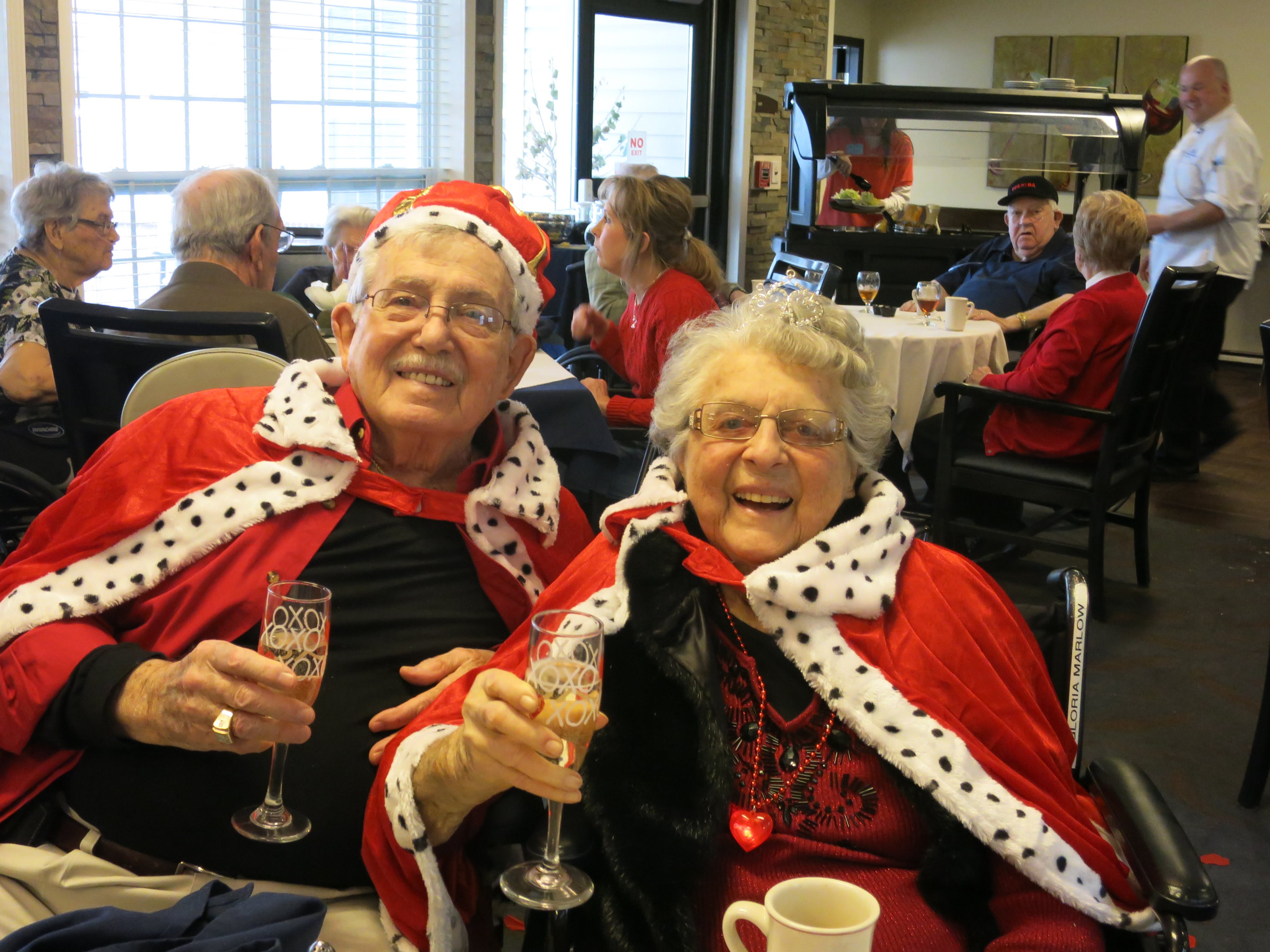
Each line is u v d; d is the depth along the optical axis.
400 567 1.45
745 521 1.30
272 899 1.05
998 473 3.48
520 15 6.90
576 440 2.54
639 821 1.18
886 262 6.14
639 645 1.24
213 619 1.38
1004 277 5.40
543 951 1.16
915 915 1.17
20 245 3.11
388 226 1.48
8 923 1.21
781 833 1.21
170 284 2.45
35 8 4.57
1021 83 6.55
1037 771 1.23
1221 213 5.17
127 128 5.12
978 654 1.27
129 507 1.42
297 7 5.70
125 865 1.29
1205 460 5.79
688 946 1.13
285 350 2.07
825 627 1.25
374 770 1.33
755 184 8.05
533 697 0.97
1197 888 1.09
